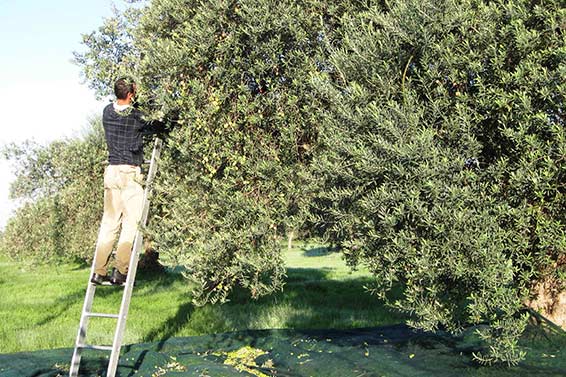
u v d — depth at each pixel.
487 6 5.40
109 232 6.20
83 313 6.05
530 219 5.25
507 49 5.09
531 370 5.93
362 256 5.64
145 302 13.49
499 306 5.17
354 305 12.28
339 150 5.29
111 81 12.33
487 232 5.03
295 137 5.85
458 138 5.17
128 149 6.20
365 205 5.06
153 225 6.19
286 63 5.77
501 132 5.02
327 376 6.45
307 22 5.88
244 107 5.76
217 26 5.75
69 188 16.45
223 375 6.50
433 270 5.03
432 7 5.11
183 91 5.63
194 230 5.76
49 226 16.39
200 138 5.75
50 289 16.19
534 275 5.75
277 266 5.92
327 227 6.05
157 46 5.63
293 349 7.57
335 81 6.12
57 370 6.79
